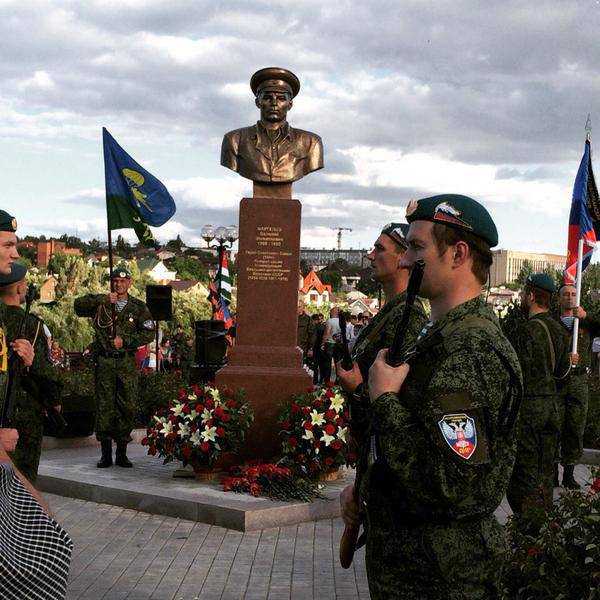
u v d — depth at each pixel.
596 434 12.16
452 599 2.66
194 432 8.90
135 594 6.01
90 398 11.77
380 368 2.75
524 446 7.30
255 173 9.65
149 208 10.27
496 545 2.71
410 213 2.93
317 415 8.70
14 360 4.61
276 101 9.73
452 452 2.52
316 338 24.62
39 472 9.44
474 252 2.84
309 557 6.93
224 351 14.34
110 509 8.47
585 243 10.80
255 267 9.61
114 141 10.23
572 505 4.86
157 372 14.66
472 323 2.73
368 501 2.82
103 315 10.04
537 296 7.69
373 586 2.80
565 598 4.45
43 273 29.59
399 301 4.43
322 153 9.87
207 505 7.93
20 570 3.26
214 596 6.00
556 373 7.40
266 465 8.60
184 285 56.19
